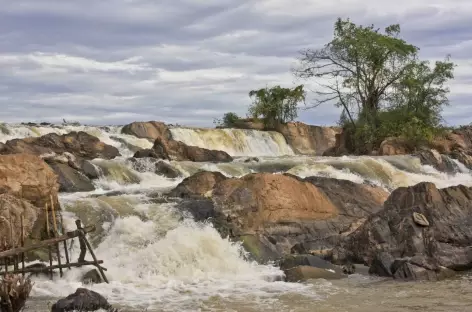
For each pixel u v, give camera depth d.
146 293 16.66
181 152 43.66
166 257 19.31
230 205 22.73
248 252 21.28
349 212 25.52
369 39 56.72
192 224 21.80
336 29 58.16
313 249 22.02
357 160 41.09
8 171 20.41
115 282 17.80
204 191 25.20
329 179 27.31
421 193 22.08
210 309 14.98
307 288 17.23
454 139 54.78
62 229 20.80
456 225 21.34
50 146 36.56
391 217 21.30
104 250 20.08
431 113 57.28
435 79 58.09
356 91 58.34
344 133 58.84
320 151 66.00
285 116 67.44
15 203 19.55
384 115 56.97
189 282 18.08
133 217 21.45
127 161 34.41
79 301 14.21
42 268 17.22
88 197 24.09
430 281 17.92
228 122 68.44
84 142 38.25
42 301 15.41
